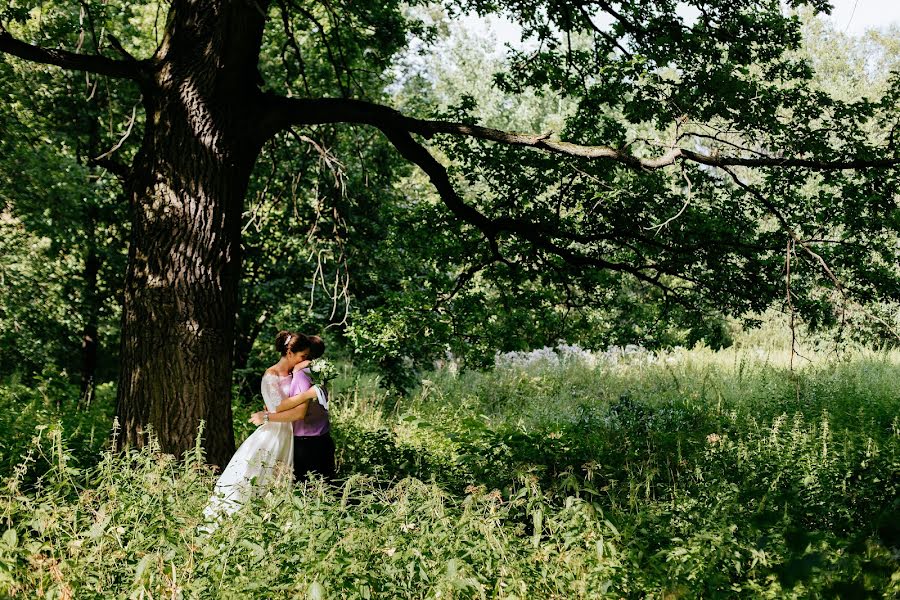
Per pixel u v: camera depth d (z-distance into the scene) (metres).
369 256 14.13
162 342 6.68
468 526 4.37
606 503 6.87
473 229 10.03
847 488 6.30
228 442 6.90
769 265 9.26
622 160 7.45
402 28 10.80
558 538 4.53
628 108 8.88
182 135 6.84
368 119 7.56
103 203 15.44
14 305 17.31
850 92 30.19
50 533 4.16
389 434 9.12
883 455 6.94
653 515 5.65
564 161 9.33
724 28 8.69
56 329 18.61
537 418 13.52
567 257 9.02
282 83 14.07
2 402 8.99
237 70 6.95
